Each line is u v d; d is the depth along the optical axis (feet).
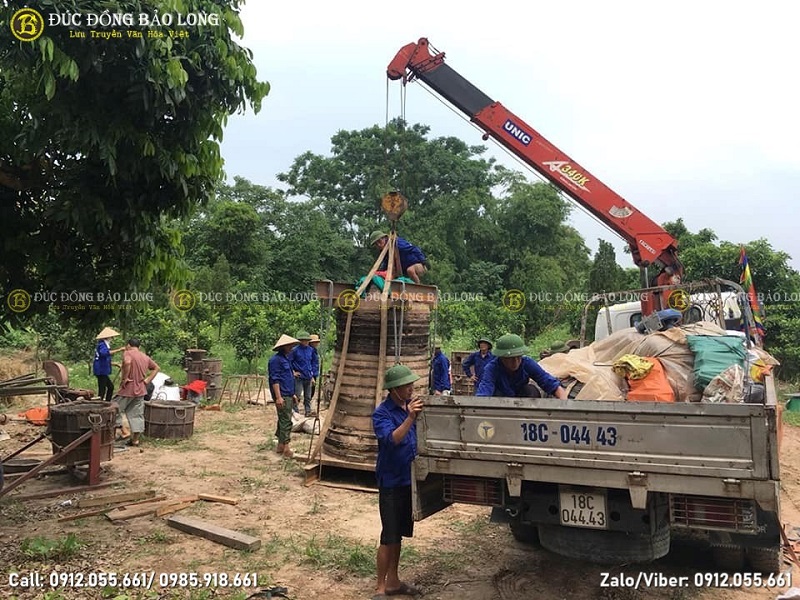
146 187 19.47
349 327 27.53
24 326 21.67
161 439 34.58
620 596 16.01
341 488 25.72
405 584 15.96
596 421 13.24
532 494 14.78
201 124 18.99
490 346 38.37
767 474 11.81
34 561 17.56
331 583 16.67
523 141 36.40
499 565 18.04
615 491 13.80
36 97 16.90
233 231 127.75
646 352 17.67
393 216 28.27
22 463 27.32
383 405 15.98
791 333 58.80
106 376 40.98
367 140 174.60
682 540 19.76
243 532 20.42
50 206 18.22
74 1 14.79
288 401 31.53
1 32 14.39
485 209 166.30
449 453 14.58
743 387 15.65
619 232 35.73
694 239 76.43
